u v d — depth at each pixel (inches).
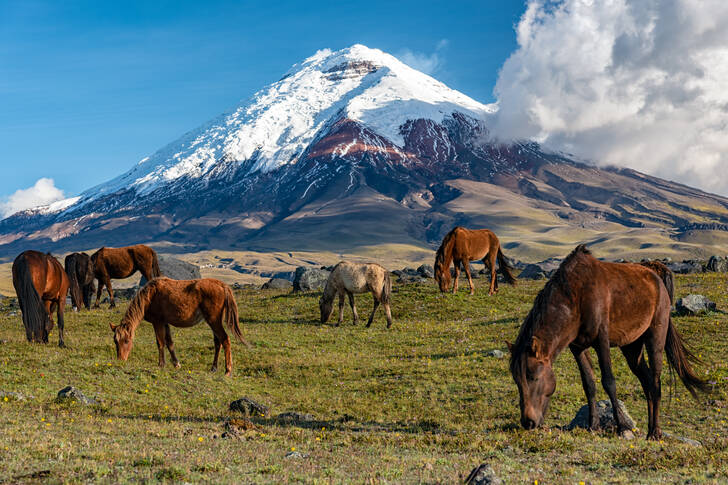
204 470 320.5
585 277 419.2
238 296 1697.8
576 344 441.1
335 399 677.9
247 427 471.5
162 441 404.8
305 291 1619.1
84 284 1350.9
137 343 952.9
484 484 286.5
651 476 329.7
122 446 375.9
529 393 400.5
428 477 317.4
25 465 312.5
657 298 447.5
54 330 1058.1
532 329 415.5
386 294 1163.9
